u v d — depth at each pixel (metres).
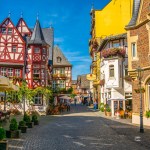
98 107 53.94
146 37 21.75
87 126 21.50
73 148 11.73
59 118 31.31
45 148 11.69
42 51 41.28
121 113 31.16
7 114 24.16
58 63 71.19
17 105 37.62
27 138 14.54
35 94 38.28
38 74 40.81
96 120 28.00
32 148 11.64
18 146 12.05
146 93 21.80
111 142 13.39
